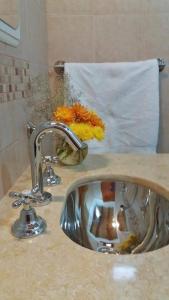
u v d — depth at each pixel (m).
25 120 0.80
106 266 0.38
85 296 0.33
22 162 0.76
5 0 0.61
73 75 1.22
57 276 0.36
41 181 0.58
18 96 0.73
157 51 1.29
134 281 0.35
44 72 1.19
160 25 1.25
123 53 1.29
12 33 0.67
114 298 0.32
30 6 0.91
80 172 0.79
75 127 0.75
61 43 1.28
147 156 0.97
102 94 1.23
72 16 1.25
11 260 0.39
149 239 0.66
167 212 0.65
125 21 1.25
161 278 0.35
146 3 1.23
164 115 1.35
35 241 0.44
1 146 0.60
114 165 0.86
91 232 0.71
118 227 0.73
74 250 0.42
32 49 0.94
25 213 0.47
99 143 1.23
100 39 1.28
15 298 0.33
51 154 0.97
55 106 0.96
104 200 0.78
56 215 0.53
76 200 0.73
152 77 1.22
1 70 0.60
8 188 0.64
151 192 0.73
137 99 1.23
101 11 1.24
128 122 1.25
